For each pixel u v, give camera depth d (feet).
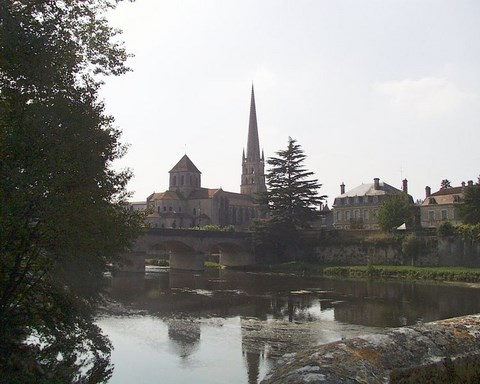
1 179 34.30
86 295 51.60
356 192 307.37
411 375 15.88
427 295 124.06
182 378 50.67
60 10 39.50
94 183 44.04
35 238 39.88
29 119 36.40
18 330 47.62
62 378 44.32
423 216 256.73
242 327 79.20
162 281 157.99
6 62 35.35
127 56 45.98
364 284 153.28
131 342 67.05
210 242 221.66
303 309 99.76
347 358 15.38
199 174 422.00
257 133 490.08
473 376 17.48
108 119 45.52
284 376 14.80
